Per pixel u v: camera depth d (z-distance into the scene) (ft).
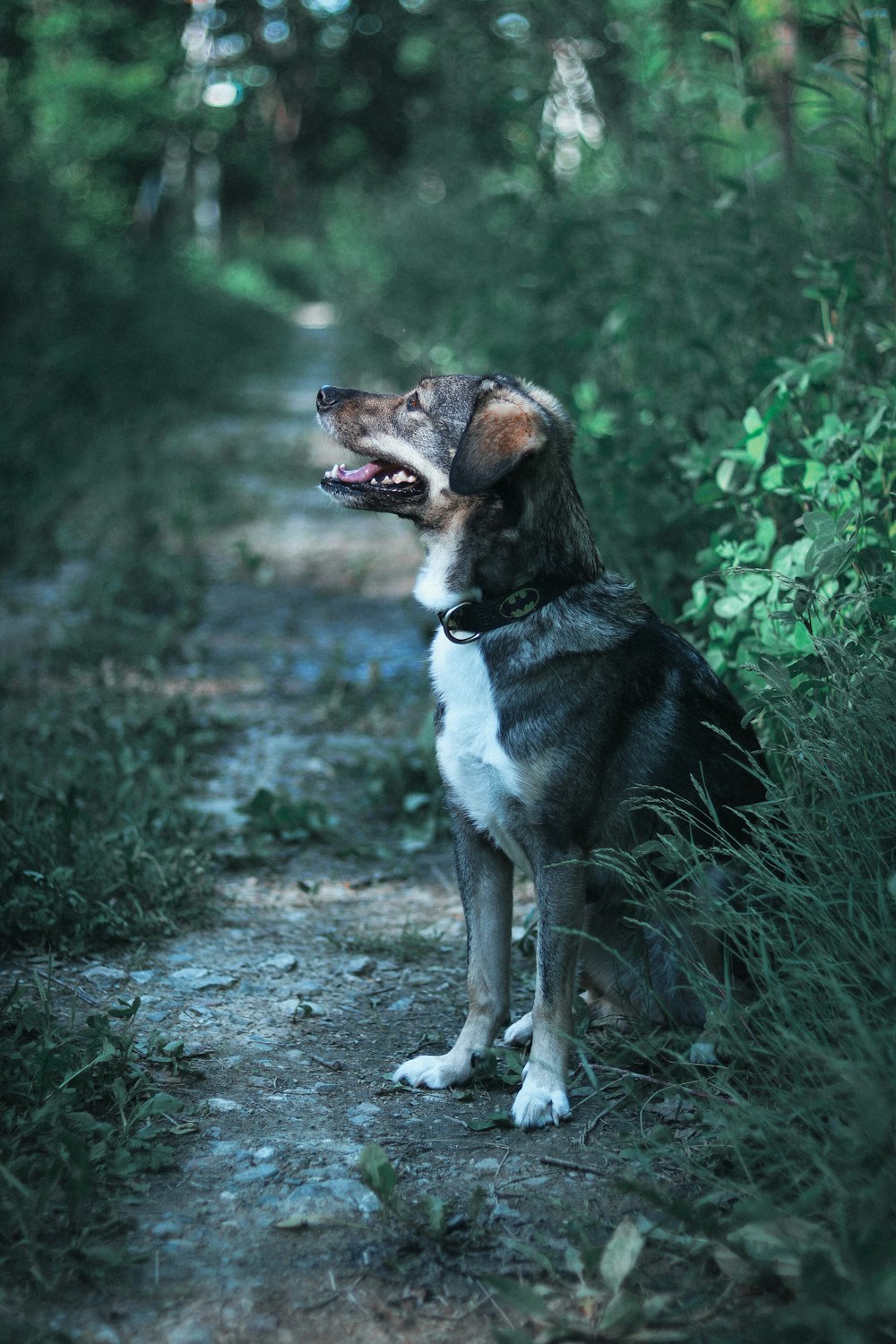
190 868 14.65
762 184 23.98
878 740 9.65
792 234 21.42
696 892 10.52
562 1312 7.51
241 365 73.67
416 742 19.48
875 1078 7.41
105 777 16.87
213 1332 7.29
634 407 19.94
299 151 169.48
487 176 40.01
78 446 41.75
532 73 32.94
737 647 12.93
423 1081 10.53
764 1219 7.45
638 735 10.60
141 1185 8.73
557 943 10.23
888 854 9.37
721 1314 7.36
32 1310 7.40
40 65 65.31
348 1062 11.03
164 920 13.48
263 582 30.27
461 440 10.36
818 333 16.48
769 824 10.43
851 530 11.82
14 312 47.11
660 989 10.93
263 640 25.40
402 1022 11.89
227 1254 8.04
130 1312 7.43
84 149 66.23
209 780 18.40
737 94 18.63
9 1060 9.71
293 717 21.22
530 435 10.19
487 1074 10.64
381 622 27.17
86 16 75.41
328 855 16.40
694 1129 9.43
